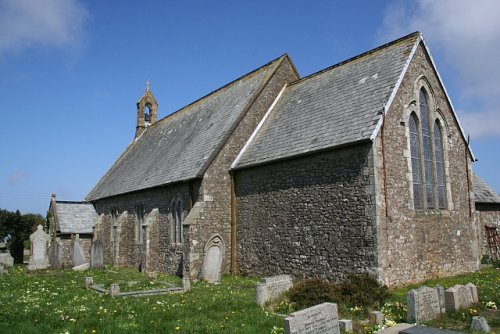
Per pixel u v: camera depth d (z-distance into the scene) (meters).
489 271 18.12
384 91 15.91
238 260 19.56
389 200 14.52
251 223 19.03
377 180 14.20
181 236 20.97
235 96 24.70
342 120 16.42
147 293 13.12
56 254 24.75
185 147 24.77
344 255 14.71
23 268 24.31
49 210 35.78
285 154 17.53
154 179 24.45
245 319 9.35
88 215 33.34
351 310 10.55
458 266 17.19
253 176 19.27
